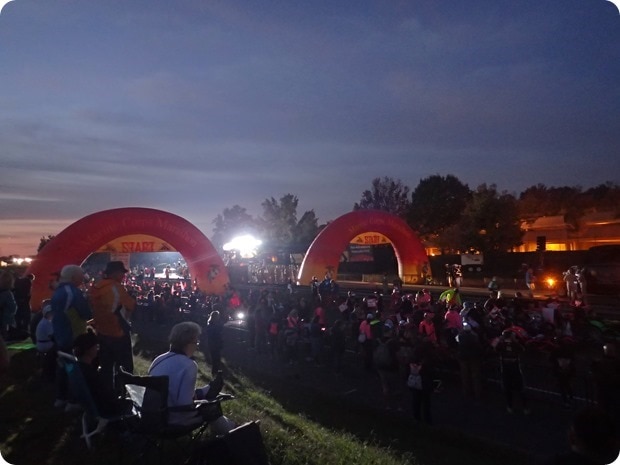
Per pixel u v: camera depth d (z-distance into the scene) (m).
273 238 76.00
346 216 37.62
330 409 12.16
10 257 36.31
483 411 11.94
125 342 6.57
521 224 48.41
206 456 4.31
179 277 52.56
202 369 15.52
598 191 53.72
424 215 65.44
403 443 9.77
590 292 27.97
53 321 6.30
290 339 17.55
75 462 5.24
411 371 11.30
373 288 38.00
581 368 14.77
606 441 2.83
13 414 6.68
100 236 30.89
